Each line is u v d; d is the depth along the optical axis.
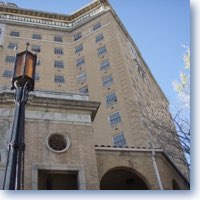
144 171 17.38
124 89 43.19
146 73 59.34
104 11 57.47
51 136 16.09
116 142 37.41
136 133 36.47
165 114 17.19
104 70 47.84
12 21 57.50
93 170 15.29
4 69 47.72
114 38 51.75
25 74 8.63
